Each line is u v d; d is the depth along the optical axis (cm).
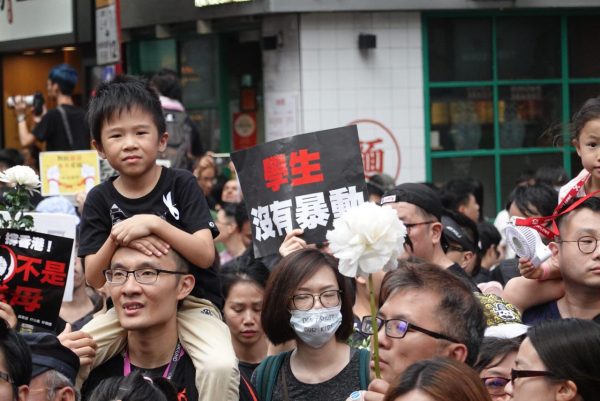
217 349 490
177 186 508
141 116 495
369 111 1320
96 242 504
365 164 1322
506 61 1388
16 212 517
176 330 500
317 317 509
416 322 433
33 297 500
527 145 1405
